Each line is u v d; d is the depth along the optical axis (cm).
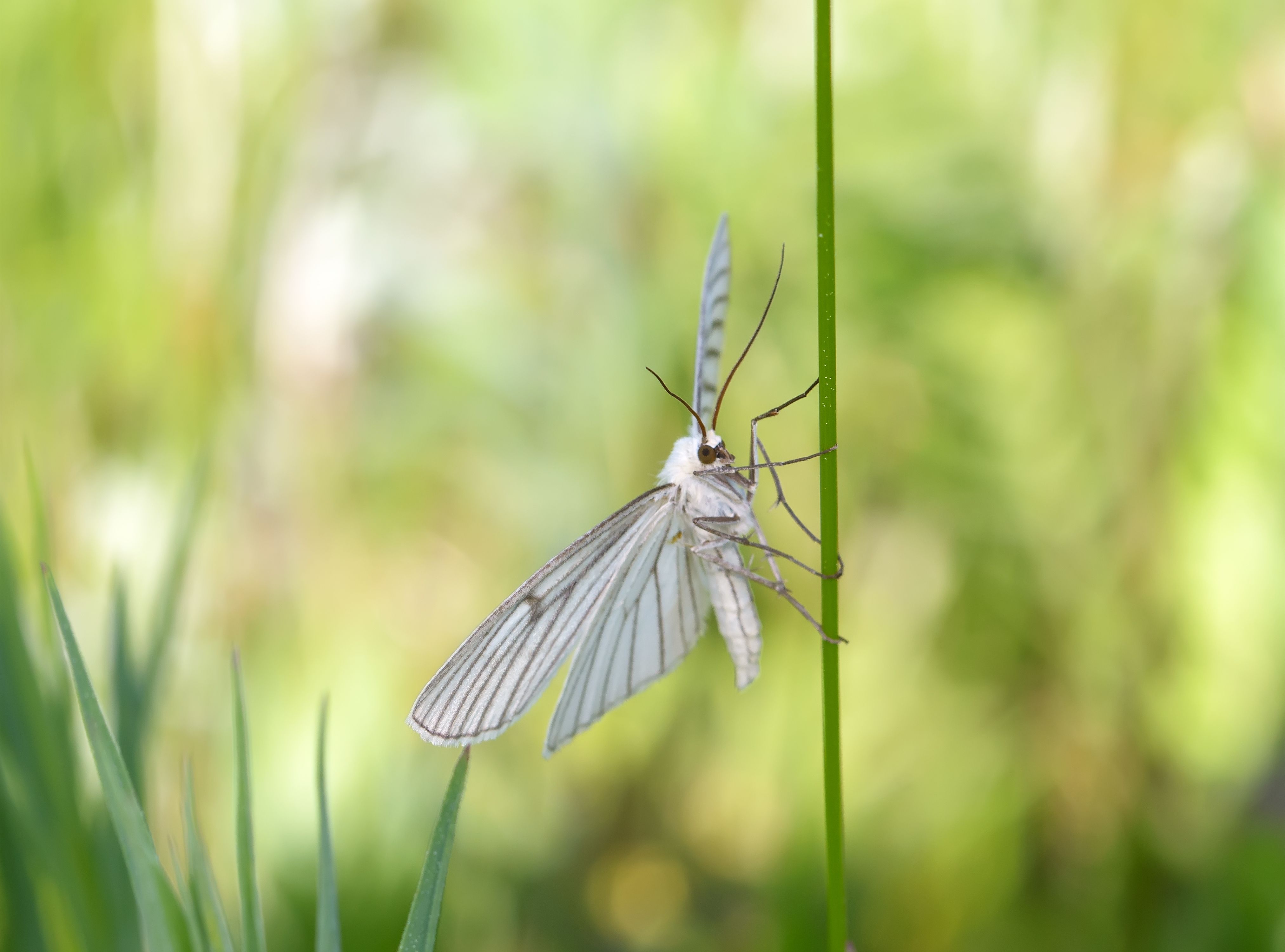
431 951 21
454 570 30
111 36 29
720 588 25
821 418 22
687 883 29
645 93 29
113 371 29
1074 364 29
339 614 29
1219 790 28
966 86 29
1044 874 28
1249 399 28
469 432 30
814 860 27
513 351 29
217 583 29
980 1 29
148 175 29
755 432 25
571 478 30
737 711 29
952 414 29
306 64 29
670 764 29
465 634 29
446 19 29
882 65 29
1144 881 28
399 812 28
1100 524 29
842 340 29
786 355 29
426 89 30
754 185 29
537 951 29
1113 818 28
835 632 22
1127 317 29
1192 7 28
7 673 23
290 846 27
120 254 29
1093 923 28
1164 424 29
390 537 30
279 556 29
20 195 29
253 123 29
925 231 29
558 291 29
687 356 29
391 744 28
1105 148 29
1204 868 28
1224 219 28
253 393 30
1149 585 29
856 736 29
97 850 23
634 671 25
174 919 22
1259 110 28
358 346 30
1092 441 29
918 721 29
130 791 21
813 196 29
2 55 28
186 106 29
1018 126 29
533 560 30
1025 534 29
